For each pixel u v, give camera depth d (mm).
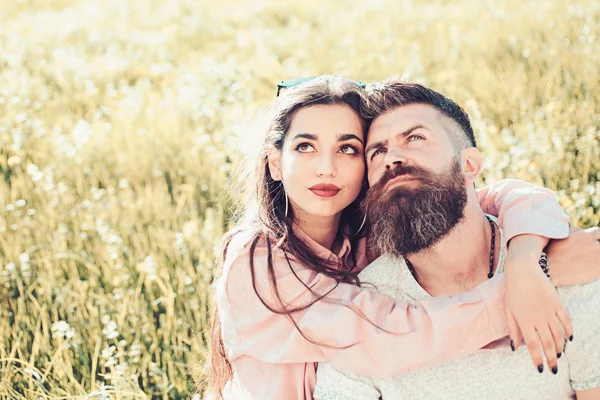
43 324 3418
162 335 3461
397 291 2455
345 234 2766
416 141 2328
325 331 2352
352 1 11414
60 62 8297
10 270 3855
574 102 5250
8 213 4527
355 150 2496
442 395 2293
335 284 2488
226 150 5316
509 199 2451
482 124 4922
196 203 4793
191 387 3219
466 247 2361
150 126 5930
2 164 5363
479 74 6188
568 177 4270
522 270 2199
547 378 2256
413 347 2250
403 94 2410
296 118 2508
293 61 7672
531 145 4582
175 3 12289
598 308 2230
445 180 2291
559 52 6340
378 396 2359
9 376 3154
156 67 7992
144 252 4051
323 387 2381
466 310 2227
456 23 8531
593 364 2240
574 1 7824
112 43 9484
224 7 11984
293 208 2645
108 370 3320
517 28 7371
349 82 2568
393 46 7887
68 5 13180
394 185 2299
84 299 3656
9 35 9797
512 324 2184
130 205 4559
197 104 6414
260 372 2518
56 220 4504
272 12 11125
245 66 7711
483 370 2268
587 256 2262
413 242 2301
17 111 6508
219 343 2775
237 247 2598
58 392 3062
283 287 2482
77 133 5637
